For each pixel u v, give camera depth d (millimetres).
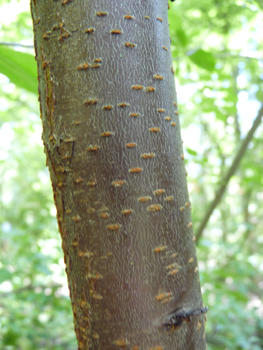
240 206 1814
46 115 199
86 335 191
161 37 202
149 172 187
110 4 189
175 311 188
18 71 356
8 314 953
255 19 853
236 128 1392
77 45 188
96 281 185
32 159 1552
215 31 902
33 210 1451
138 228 184
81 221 188
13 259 844
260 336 1077
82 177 187
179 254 193
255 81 986
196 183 1488
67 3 191
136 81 188
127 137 185
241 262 1181
